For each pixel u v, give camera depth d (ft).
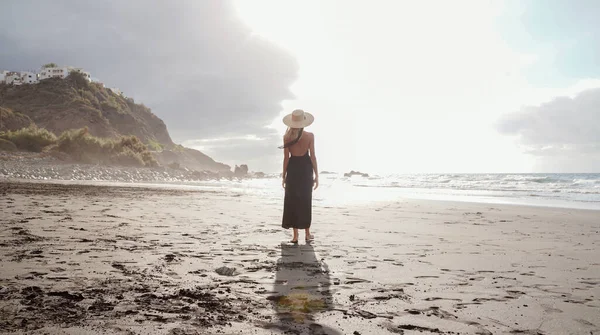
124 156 146.00
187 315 7.62
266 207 33.40
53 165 108.27
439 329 7.18
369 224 23.90
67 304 8.03
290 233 19.48
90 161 133.59
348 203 41.63
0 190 40.42
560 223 26.23
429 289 9.87
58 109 336.49
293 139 17.62
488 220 27.43
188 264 12.08
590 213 33.42
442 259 13.71
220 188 75.00
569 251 15.75
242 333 6.77
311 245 16.26
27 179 74.74
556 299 9.16
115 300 8.40
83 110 335.47
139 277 10.35
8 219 20.06
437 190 78.59
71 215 22.93
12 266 10.95
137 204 32.53
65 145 137.08
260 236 18.31
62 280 9.78
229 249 14.80
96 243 14.87
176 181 114.01
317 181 17.94
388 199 48.78
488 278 11.09
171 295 8.89
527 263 13.24
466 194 64.39
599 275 11.63
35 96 350.84
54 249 13.43
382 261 13.25
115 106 374.43
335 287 9.95
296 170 17.44
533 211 34.96
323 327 7.16
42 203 29.22
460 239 18.54
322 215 28.94
